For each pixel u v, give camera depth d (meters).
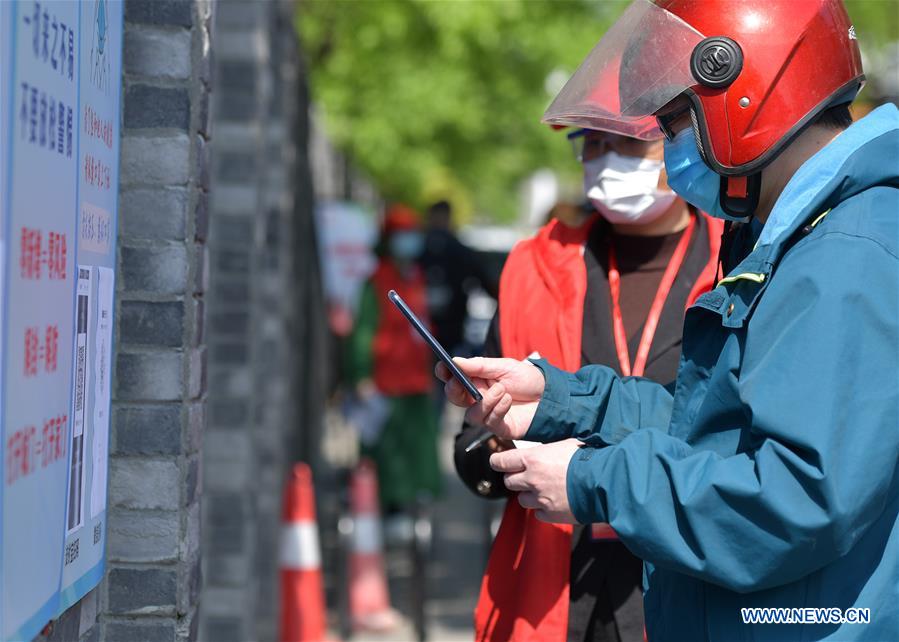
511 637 6.38
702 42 4.61
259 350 11.67
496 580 6.55
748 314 4.41
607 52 5.53
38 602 4.27
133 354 5.94
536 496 4.87
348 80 30.44
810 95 4.53
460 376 5.47
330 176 35.12
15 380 3.91
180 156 5.94
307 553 12.35
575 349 6.55
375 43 28.94
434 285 20.89
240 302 11.28
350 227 28.06
